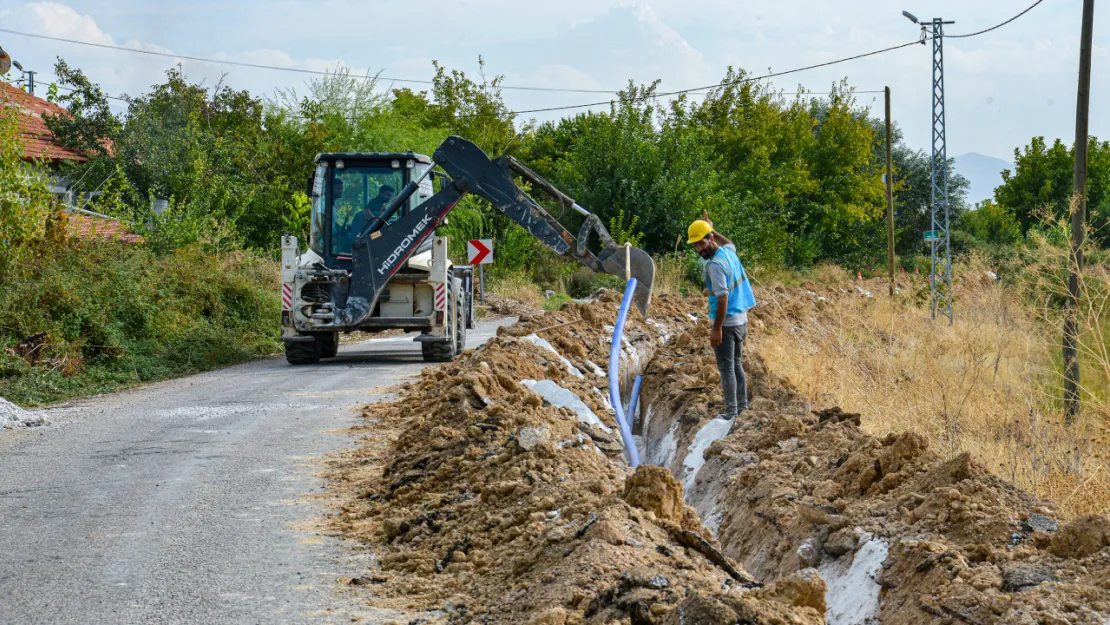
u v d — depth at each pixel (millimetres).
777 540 5602
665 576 4289
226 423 9891
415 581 5039
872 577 4770
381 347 18609
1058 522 4789
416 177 16219
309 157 29750
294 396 11656
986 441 8430
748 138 46406
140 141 25812
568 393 9055
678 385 9891
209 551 5672
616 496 5344
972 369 11078
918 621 4250
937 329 16031
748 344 13398
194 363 15703
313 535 5992
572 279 35656
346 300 15125
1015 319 13812
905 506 5227
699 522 5273
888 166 29906
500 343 11820
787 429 7047
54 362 13422
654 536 4762
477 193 14445
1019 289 14086
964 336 13164
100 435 9406
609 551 4512
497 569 5008
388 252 14766
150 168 25594
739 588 4281
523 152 44000
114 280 16016
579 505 5328
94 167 25312
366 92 33250
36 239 15945
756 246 40312
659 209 36875
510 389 9180
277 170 29672
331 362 15906
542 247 35719
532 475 6270
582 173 38531
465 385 8414
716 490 6844
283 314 15305
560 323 13977
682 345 12125
